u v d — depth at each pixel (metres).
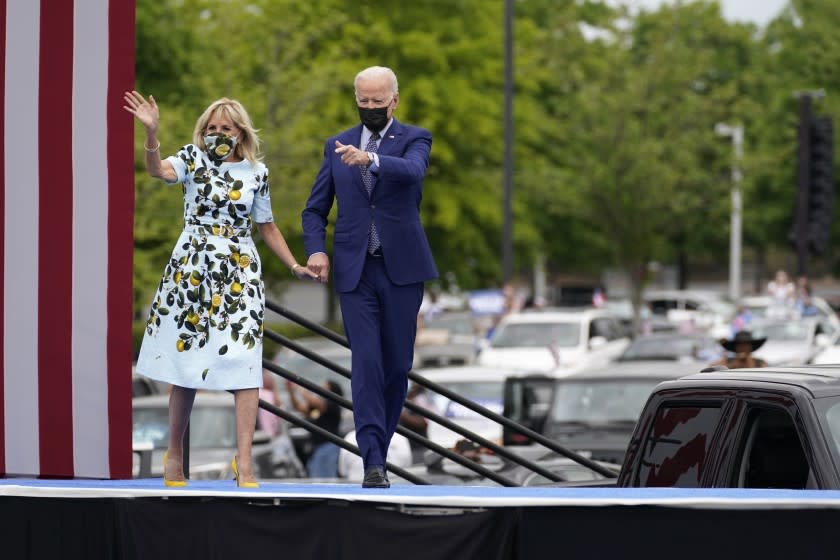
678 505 19.94
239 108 28.03
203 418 70.12
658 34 159.00
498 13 173.25
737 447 26.58
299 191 118.81
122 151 29.73
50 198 30.03
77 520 23.92
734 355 65.56
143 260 102.62
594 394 67.75
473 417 80.81
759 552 19.84
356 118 149.88
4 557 24.38
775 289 171.75
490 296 139.00
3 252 30.27
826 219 105.25
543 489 24.06
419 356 124.50
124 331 29.59
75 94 29.94
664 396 28.25
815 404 25.45
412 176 26.84
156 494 23.17
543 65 172.88
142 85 122.50
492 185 171.88
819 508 19.81
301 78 126.12
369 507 21.42
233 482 28.05
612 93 158.38
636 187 157.00
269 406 36.44
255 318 27.94
